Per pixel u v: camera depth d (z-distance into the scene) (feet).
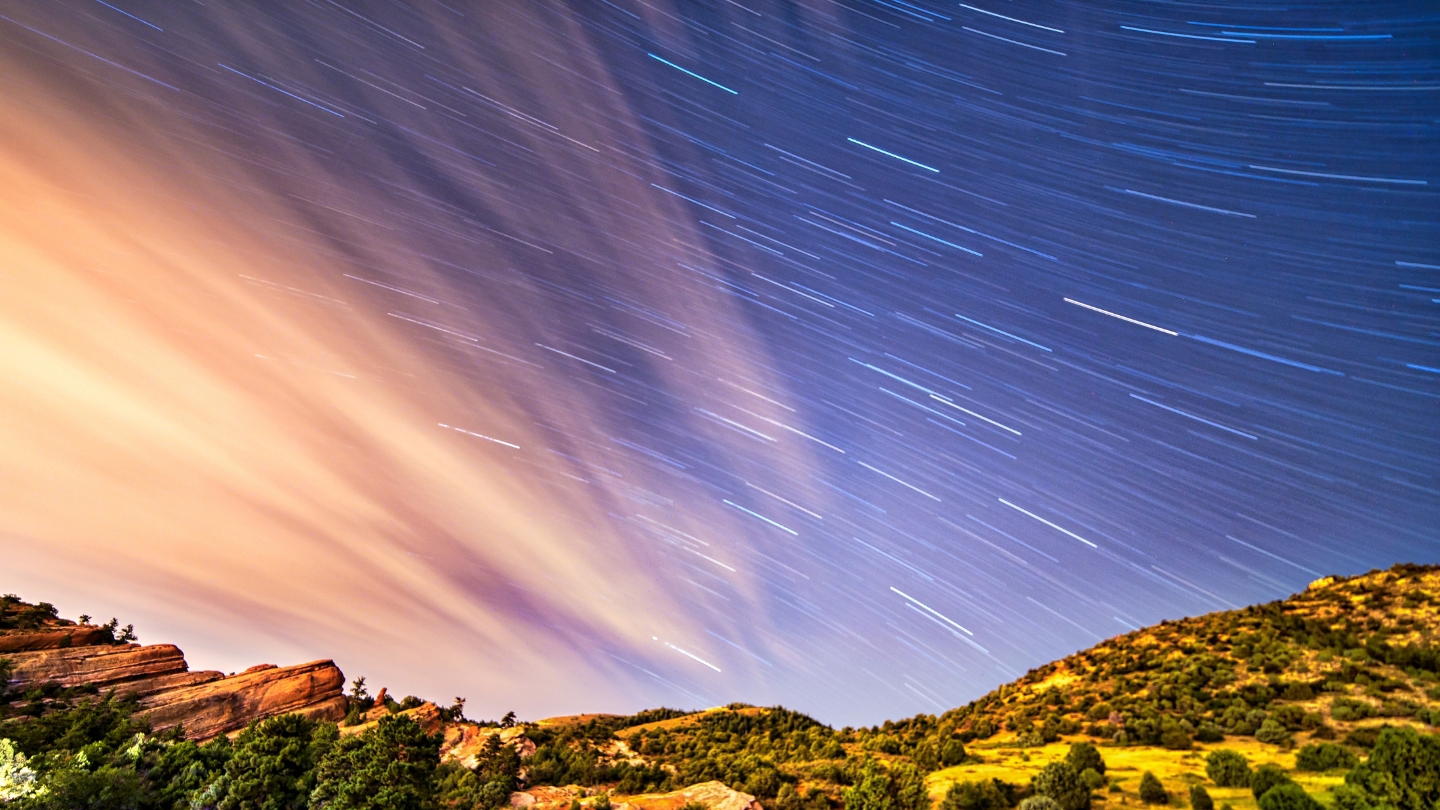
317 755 208.44
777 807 212.64
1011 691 331.77
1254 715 210.38
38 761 181.68
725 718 407.23
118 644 354.95
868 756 261.85
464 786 231.71
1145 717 230.68
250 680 347.56
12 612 359.46
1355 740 182.60
